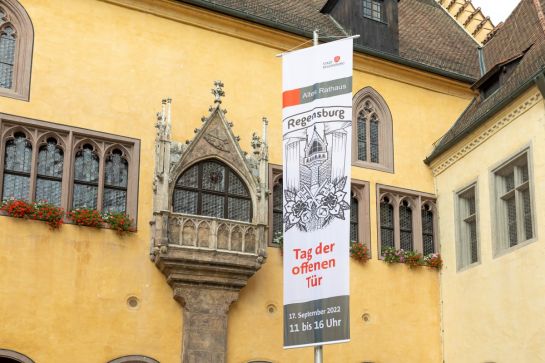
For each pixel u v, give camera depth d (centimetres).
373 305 2075
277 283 1967
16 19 1864
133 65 1955
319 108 1692
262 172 1922
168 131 1858
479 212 2055
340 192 1614
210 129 1912
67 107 1845
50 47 1867
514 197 1958
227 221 1845
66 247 1747
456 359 2061
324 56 1719
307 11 2442
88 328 1722
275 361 1909
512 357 1852
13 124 1781
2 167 1748
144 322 1780
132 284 1791
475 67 2566
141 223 1841
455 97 2409
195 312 1811
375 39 2356
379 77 2309
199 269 1805
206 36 2078
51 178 1800
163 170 1823
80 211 1770
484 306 1980
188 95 2003
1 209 1705
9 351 1633
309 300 1595
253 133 2041
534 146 1866
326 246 1599
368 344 2036
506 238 1967
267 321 1927
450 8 2972
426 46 2597
